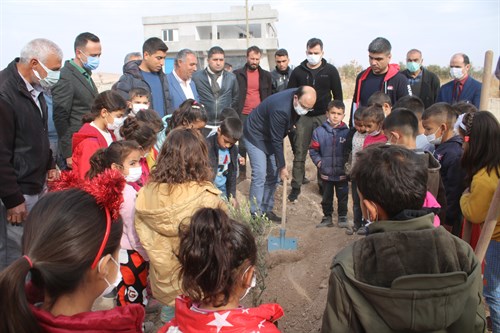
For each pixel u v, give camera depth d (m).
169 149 2.77
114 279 1.49
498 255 2.78
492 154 2.67
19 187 3.30
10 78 3.41
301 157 6.51
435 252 1.51
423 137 3.87
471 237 3.02
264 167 5.47
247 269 1.56
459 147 3.39
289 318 3.85
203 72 6.42
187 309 1.57
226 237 1.50
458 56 6.17
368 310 1.51
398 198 1.56
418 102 4.26
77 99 5.05
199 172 2.77
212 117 6.43
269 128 5.23
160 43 5.50
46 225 1.30
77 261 1.30
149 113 4.28
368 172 1.62
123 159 3.29
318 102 6.57
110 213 1.43
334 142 5.27
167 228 2.66
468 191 2.91
